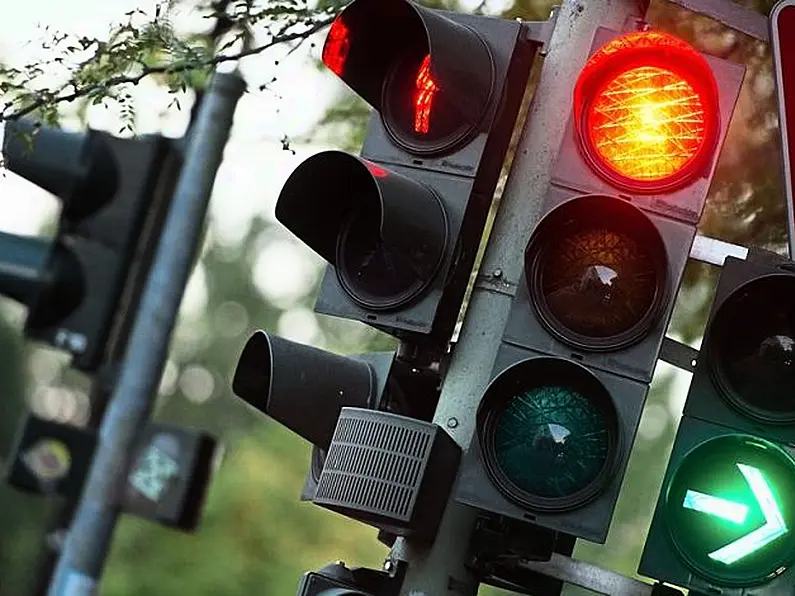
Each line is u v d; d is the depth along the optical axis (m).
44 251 10.33
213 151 11.14
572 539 8.58
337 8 11.12
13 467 10.84
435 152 8.73
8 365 44.72
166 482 10.72
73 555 10.81
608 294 8.05
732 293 7.94
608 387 7.93
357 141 14.82
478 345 8.61
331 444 8.33
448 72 8.58
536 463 7.90
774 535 7.75
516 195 8.73
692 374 8.23
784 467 7.79
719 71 8.29
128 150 10.40
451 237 8.55
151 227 10.81
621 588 8.28
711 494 7.82
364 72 8.95
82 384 38.12
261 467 46.81
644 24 8.82
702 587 7.74
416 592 8.27
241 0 11.16
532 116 8.81
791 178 8.60
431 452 8.13
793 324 7.95
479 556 8.26
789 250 8.55
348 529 46.44
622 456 7.82
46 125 10.78
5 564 39.84
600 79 8.39
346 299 8.70
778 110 8.64
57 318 10.31
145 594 44.44
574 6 8.89
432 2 14.22
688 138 8.27
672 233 8.14
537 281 8.12
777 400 7.91
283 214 8.80
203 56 11.05
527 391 7.98
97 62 10.98
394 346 18.05
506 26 8.85
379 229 8.73
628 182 8.23
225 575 44.66
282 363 8.60
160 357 10.96
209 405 62.25
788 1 8.64
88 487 10.81
